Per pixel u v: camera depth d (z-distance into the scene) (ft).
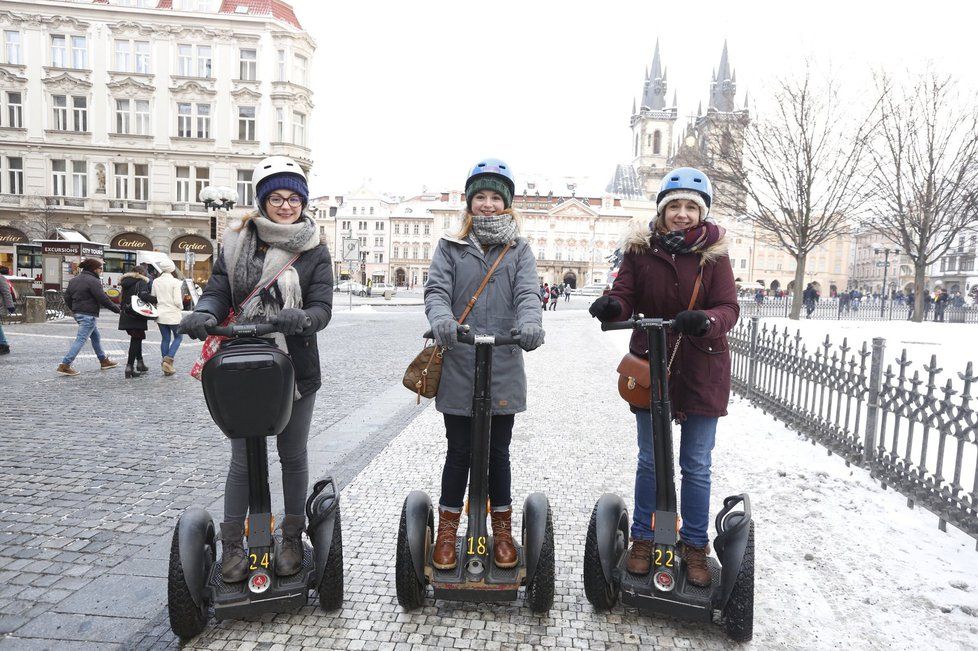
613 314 8.18
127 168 127.03
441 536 8.58
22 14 121.29
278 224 8.13
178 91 124.98
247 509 8.72
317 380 8.57
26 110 123.75
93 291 28.68
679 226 8.77
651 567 8.38
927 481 12.58
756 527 11.73
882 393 14.60
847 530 11.62
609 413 22.35
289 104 127.75
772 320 75.92
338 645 7.86
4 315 53.88
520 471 15.20
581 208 309.42
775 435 18.95
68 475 14.26
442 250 8.67
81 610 8.59
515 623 8.45
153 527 11.48
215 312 7.88
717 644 8.04
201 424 19.38
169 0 126.82
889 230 75.56
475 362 7.86
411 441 17.75
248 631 8.13
